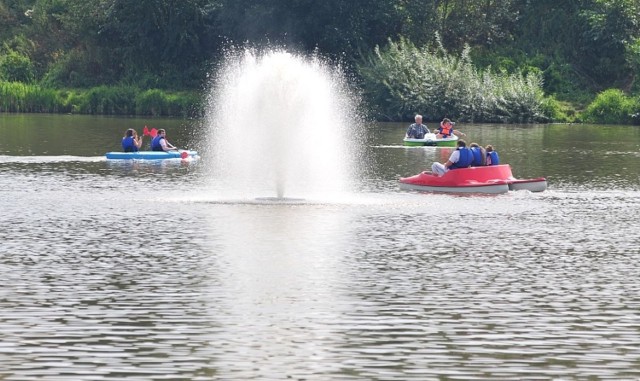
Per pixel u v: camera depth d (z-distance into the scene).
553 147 118.81
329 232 58.00
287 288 44.19
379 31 195.25
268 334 37.28
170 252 51.75
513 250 53.19
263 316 39.69
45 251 51.69
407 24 195.38
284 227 59.53
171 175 86.00
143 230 58.00
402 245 54.25
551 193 76.62
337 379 32.56
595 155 108.25
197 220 61.81
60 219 61.78
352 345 36.06
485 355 35.03
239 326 38.28
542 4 197.38
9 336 36.81
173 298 42.28
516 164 98.31
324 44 192.00
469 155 77.56
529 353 35.28
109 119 168.62
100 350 35.31
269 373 33.06
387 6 192.12
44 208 66.12
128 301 41.75
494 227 60.44
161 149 102.06
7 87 187.75
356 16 191.38
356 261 49.97
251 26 192.12
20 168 89.88
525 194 75.88
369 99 178.12
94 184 79.00
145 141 128.12
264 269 47.88
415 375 32.97
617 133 144.62
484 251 52.84
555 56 190.38
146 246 53.22
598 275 47.25
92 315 39.62
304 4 190.00
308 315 39.84
